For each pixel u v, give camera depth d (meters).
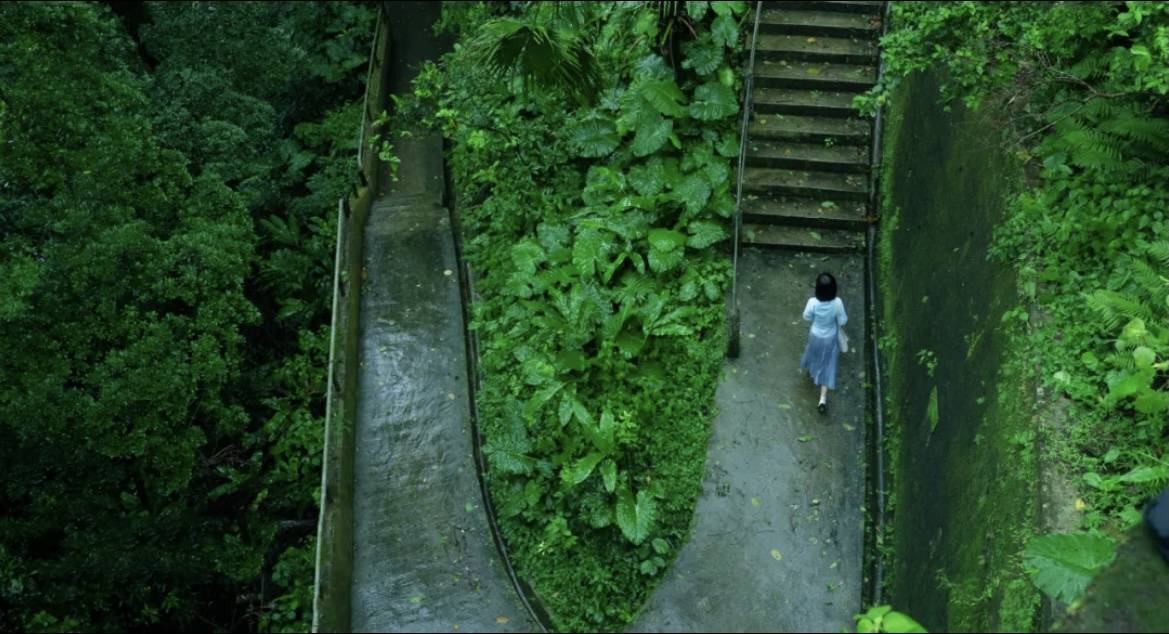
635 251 10.81
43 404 10.96
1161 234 7.43
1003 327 7.59
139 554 11.84
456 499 9.51
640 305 10.30
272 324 14.53
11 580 11.54
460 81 12.92
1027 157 8.30
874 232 11.09
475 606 8.62
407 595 8.74
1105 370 7.01
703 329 10.30
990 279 8.05
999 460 7.07
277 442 13.14
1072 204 7.88
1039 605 6.07
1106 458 6.51
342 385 10.18
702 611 8.20
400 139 14.45
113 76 12.49
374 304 11.57
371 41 16.97
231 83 14.25
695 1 11.64
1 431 11.50
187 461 11.80
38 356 11.24
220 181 12.82
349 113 15.47
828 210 11.19
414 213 12.93
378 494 9.59
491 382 10.18
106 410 11.17
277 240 14.45
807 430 9.46
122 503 12.45
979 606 6.63
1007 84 8.84
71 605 11.96
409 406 10.41
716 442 9.36
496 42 9.88
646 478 9.04
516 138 12.08
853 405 9.69
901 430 9.12
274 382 13.45
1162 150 7.79
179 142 13.50
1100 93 8.09
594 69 10.46
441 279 11.84
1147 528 6.13
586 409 9.38
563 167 11.96
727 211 10.96
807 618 8.12
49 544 12.72
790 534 8.68
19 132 11.53
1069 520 6.33
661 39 12.00
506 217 11.57
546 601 8.48
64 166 11.84
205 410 12.68
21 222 11.73
